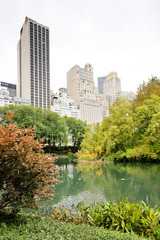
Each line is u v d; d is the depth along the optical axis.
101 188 10.20
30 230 3.73
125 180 12.12
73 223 4.52
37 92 115.62
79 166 21.30
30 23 121.94
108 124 30.09
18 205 4.53
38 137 32.59
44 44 124.38
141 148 21.80
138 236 3.80
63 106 108.69
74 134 48.75
